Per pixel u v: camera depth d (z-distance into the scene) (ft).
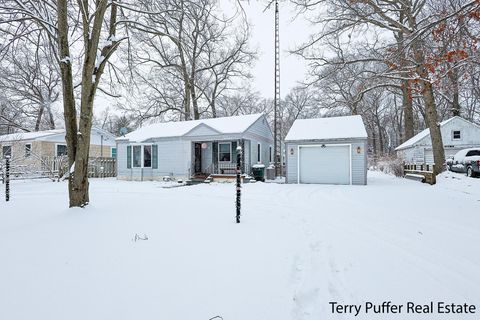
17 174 64.59
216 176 60.75
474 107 107.86
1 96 66.69
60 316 7.87
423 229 19.07
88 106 23.11
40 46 28.17
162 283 10.11
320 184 53.52
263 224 19.89
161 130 71.41
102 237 15.88
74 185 23.12
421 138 85.51
